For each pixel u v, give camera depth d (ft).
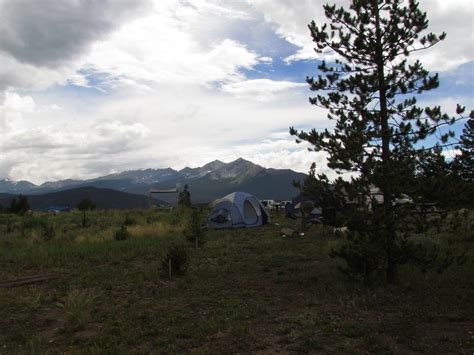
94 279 41.96
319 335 23.29
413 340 22.07
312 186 34.37
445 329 23.84
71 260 53.83
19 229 94.84
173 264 43.16
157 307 30.78
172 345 22.56
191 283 39.32
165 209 170.71
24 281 40.73
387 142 33.40
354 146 32.09
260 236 76.69
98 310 30.32
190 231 67.46
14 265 51.13
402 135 32.65
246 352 21.21
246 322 26.03
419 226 32.07
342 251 34.19
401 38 33.71
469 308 27.68
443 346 21.08
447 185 30.40
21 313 30.50
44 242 71.72
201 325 25.62
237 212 96.17
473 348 20.49
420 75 33.35
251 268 45.91
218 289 36.55
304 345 21.70
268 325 25.54
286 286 36.86
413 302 29.60
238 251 58.85
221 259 52.49
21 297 35.06
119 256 55.06
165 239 72.38
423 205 31.60
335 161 33.12
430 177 31.60
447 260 32.42
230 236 78.23
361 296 31.65
